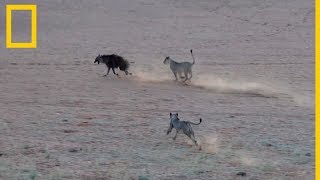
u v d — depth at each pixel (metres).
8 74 103.31
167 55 129.62
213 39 150.62
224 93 92.25
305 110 81.56
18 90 90.06
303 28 165.75
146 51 134.62
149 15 183.25
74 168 51.81
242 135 66.31
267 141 63.88
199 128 69.12
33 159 54.56
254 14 185.00
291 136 66.56
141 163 54.06
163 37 153.25
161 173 50.84
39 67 111.31
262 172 52.38
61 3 198.12
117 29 164.25
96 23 172.75
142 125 69.88
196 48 138.88
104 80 99.94
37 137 63.25
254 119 74.75
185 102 84.25
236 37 153.50
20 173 49.56
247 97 89.56
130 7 193.38
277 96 91.00
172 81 100.94
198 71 111.62
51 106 79.50
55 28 165.00
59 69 109.56
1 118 71.62
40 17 178.75
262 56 128.75
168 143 62.19
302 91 95.25
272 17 180.25
